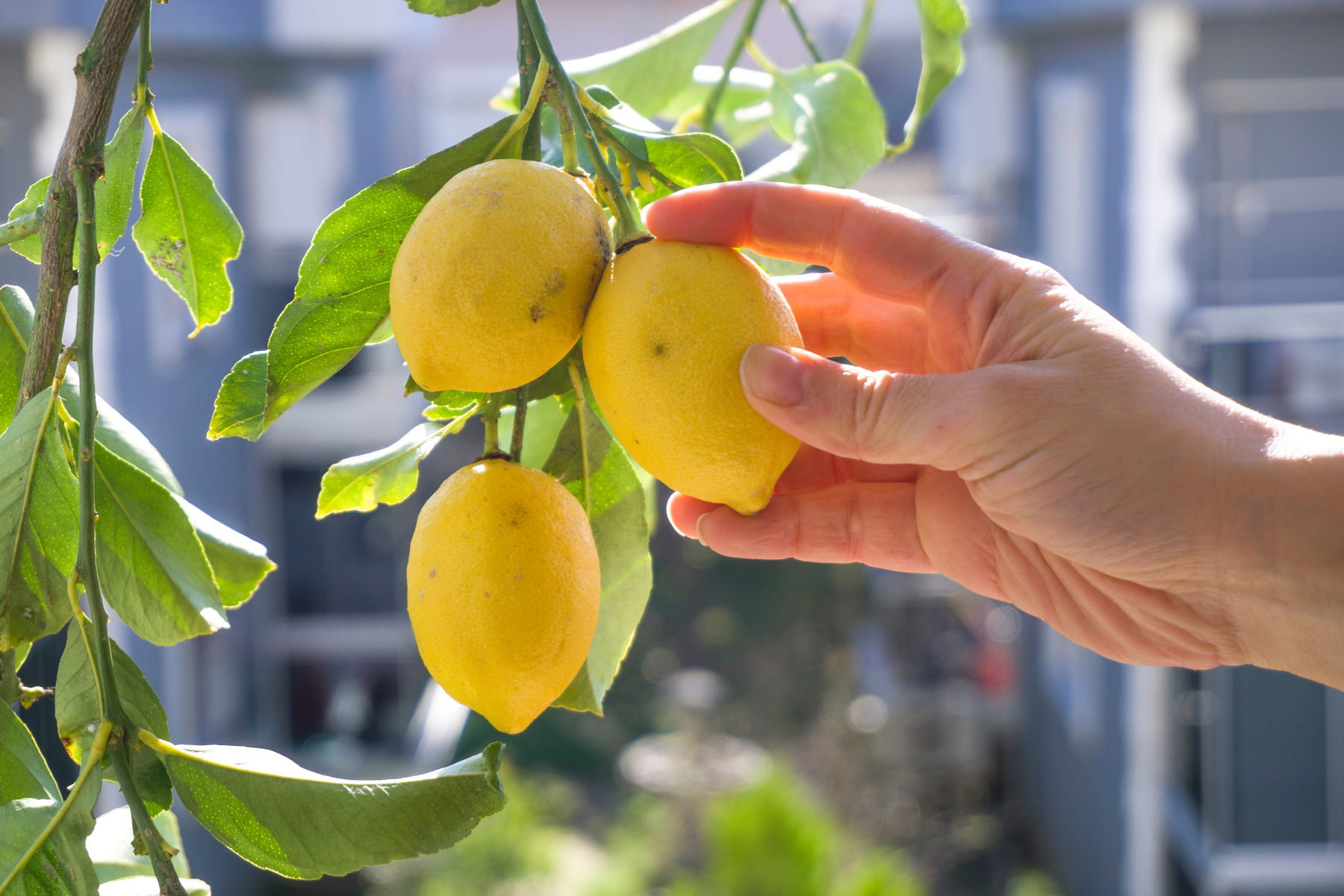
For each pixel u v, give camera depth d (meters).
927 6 0.70
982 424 0.59
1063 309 0.62
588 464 0.54
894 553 0.75
